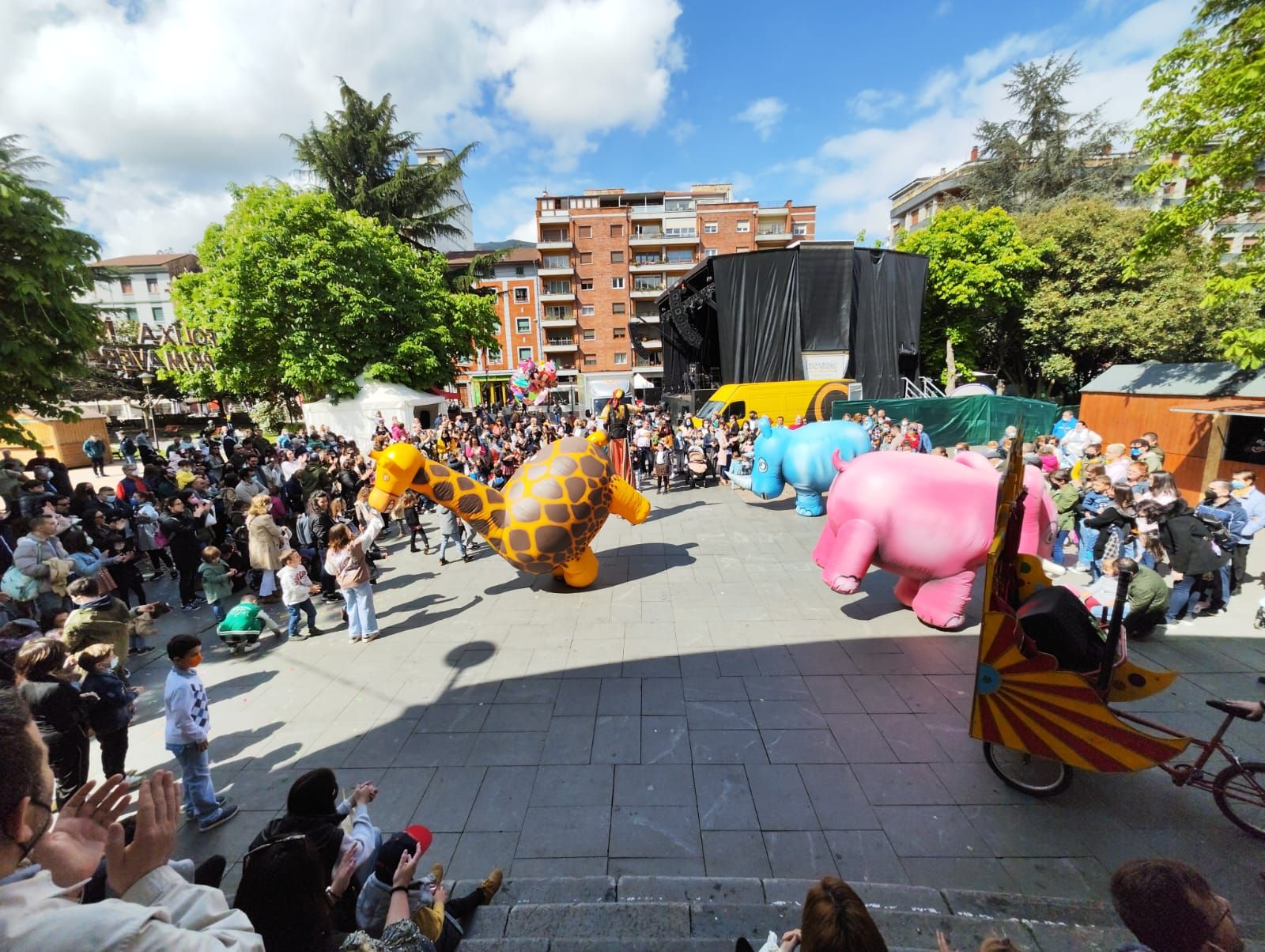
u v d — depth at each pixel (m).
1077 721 3.82
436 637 7.04
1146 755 3.66
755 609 7.45
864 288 22.52
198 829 4.13
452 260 46.34
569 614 7.55
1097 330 22.61
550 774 4.53
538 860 3.72
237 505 10.17
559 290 46.41
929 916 3.06
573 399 46.00
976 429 21.06
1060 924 2.95
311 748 4.98
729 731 4.96
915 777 4.32
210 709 5.65
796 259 21.48
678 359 30.14
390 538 11.71
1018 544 4.64
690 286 25.09
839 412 19.33
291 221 20.38
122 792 1.58
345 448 16.75
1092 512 8.09
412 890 2.63
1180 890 1.93
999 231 25.20
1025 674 3.94
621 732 5.00
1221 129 9.78
